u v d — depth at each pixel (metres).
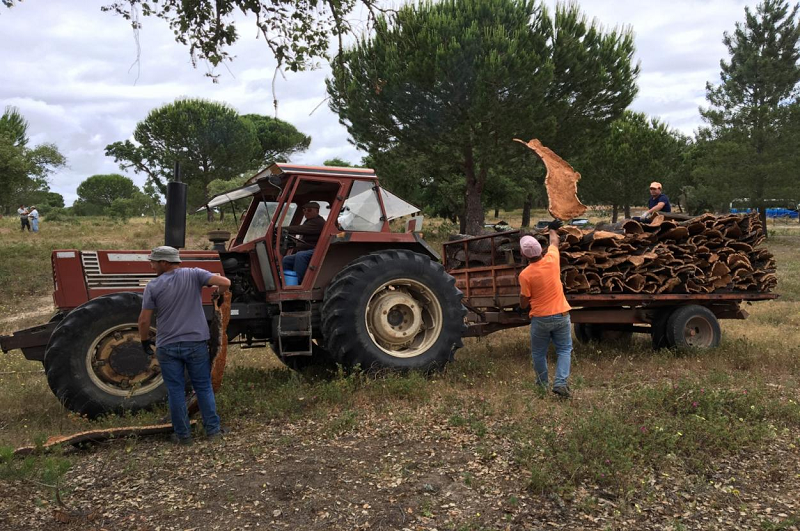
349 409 5.04
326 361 6.74
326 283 6.25
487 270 7.41
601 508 3.18
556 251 5.63
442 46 16.31
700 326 7.45
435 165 20.34
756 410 4.64
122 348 5.05
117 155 39.44
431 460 3.87
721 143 29.67
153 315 5.12
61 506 3.21
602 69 18.00
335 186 6.39
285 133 46.47
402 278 6.09
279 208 6.02
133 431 4.37
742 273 7.64
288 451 4.09
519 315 7.17
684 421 4.35
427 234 24.80
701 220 7.38
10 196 26.12
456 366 6.48
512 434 4.24
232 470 3.77
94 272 5.41
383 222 6.46
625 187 32.56
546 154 7.06
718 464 3.78
